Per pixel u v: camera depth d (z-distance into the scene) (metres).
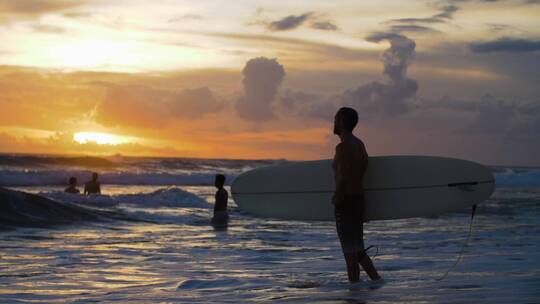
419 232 11.68
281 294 5.02
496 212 16.95
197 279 6.25
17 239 9.55
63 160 39.28
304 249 9.28
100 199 17.38
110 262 7.63
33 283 5.99
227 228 12.55
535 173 39.19
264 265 7.51
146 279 6.36
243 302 4.64
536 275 5.84
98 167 40.09
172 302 4.76
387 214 6.09
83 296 5.23
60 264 7.34
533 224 13.52
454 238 10.59
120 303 4.80
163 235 10.97
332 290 5.11
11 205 11.81
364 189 6.13
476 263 7.08
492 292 4.63
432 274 6.15
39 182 29.97
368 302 4.33
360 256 5.62
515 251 8.66
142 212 15.01
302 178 6.52
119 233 10.98
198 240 10.36
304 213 6.43
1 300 5.00
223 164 46.34
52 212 12.24
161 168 42.69
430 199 6.12
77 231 10.92
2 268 6.91
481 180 6.16
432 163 6.21
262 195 6.57
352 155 5.53
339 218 5.56
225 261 7.88
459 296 4.45
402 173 6.16
